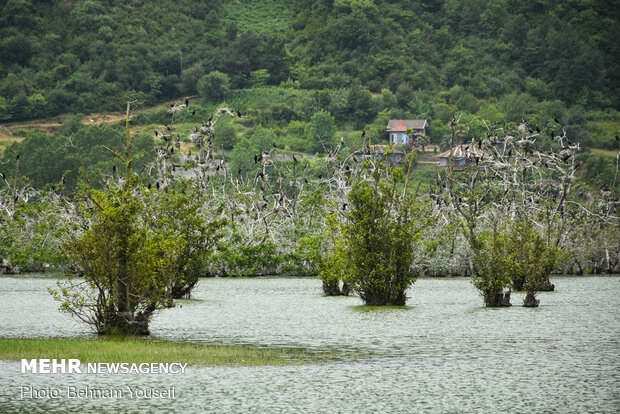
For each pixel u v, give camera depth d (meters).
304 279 102.00
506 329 50.81
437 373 36.50
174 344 43.75
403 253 65.88
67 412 29.75
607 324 53.19
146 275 46.34
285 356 40.47
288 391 32.88
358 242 66.00
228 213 105.25
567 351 42.38
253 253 104.81
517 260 69.25
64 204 88.44
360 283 66.50
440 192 103.12
